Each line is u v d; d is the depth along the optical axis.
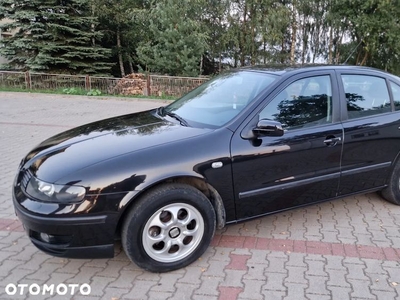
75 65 17.81
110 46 22.17
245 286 2.68
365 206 4.13
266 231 3.54
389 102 3.82
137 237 2.65
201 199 2.83
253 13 20.17
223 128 2.98
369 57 19.83
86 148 2.86
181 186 2.76
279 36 19.42
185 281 2.74
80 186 2.51
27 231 2.67
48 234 2.53
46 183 2.55
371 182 3.77
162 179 2.66
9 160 5.68
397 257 3.10
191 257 2.90
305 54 22.78
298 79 3.33
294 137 3.16
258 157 3.01
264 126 2.90
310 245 3.28
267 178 3.10
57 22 17.58
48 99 13.22
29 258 3.01
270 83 3.26
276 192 3.18
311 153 3.26
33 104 11.97
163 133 3.02
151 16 18.02
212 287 2.67
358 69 3.73
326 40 22.08
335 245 3.28
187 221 2.84
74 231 2.51
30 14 16.95
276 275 2.82
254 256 3.09
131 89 14.32
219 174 2.88
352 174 3.56
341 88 3.53
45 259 3.00
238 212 3.08
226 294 2.59
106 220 2.55
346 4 17.92
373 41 17.59
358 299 2.56
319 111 3.38
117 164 2.61
